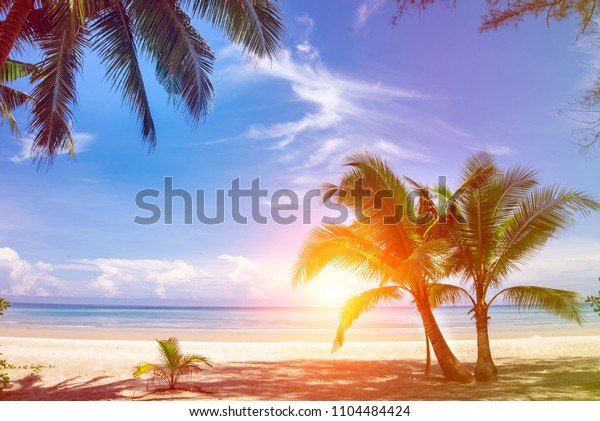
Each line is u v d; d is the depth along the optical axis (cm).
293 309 9944
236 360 1203
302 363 1155
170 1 753
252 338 2178
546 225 852
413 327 3206
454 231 908
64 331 2567
